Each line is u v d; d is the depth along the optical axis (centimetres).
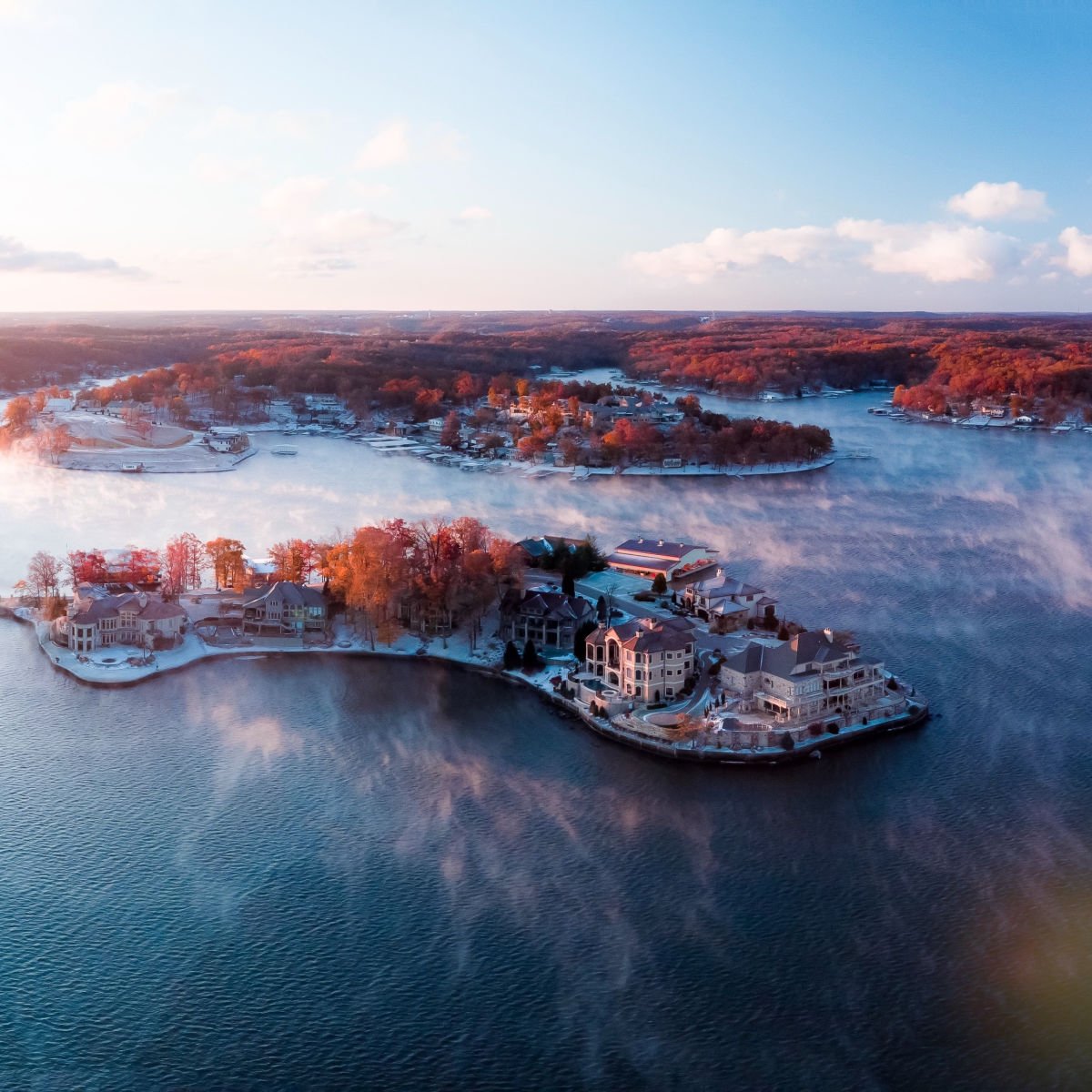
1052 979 10688
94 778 14638
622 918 11650
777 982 10656
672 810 13912
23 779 14575
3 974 10644
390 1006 10306
